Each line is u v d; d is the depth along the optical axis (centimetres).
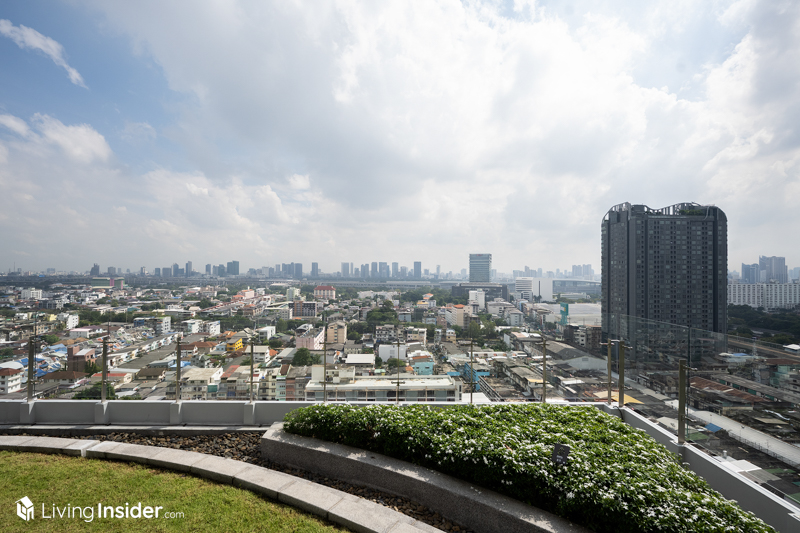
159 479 426
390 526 327
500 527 335
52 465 460
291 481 412
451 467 400
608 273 4528
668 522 281
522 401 683
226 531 324
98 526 327
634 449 413
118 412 620
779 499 347
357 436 477
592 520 313
